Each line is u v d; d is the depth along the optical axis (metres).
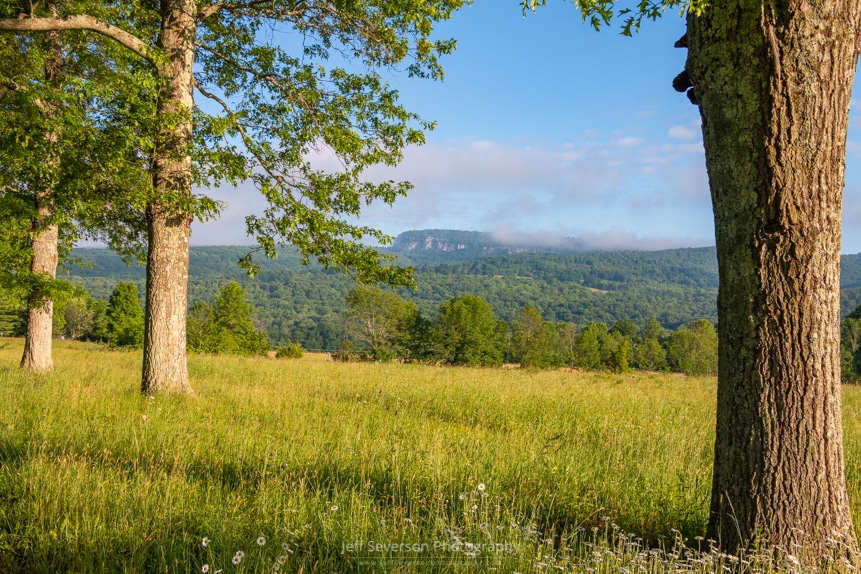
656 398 11.41
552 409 8.80
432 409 8.52
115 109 8.16
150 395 8.16
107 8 8.87
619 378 19.86
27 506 3.56
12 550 3.08
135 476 4.13
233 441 5.37
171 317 8.52
